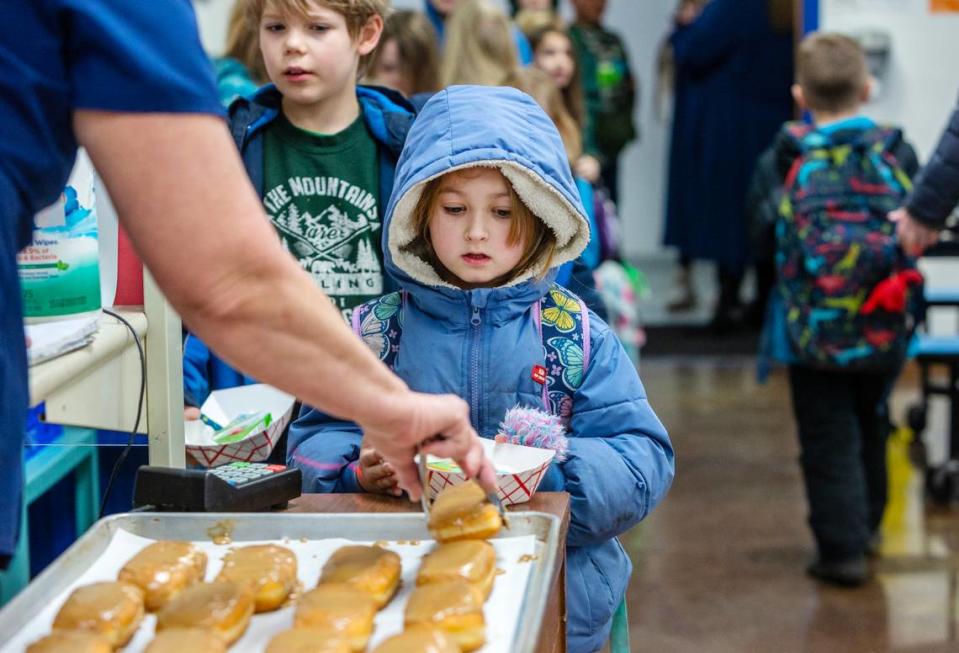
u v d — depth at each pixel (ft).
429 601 3.41
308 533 4.02
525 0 17.63
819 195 10.63
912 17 17.06
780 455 15.17
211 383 7.14
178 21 3.26
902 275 10.44
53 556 6.43
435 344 5.41
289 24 6.99
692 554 11.82
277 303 3.28
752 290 26.55
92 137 3.21
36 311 4.51
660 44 28.50
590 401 5.36
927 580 11.05
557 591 3.95
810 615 10.28
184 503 4.27
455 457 3.77
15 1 3.13
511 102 5.33
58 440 5.90
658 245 29.45
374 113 7.36
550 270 5.44
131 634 3.40
